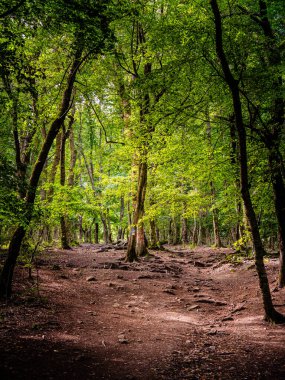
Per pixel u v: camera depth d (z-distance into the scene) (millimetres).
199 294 12641
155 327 8430
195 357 6250
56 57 12180
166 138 12578
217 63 9828
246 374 5375
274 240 31469
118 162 22062
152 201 22359
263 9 10758
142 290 12820
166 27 9555
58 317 8195
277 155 10422
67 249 23656
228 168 13250
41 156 9234
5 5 6520
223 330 8242
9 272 8953
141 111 12516
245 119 11516
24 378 4602
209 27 8977
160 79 9961
